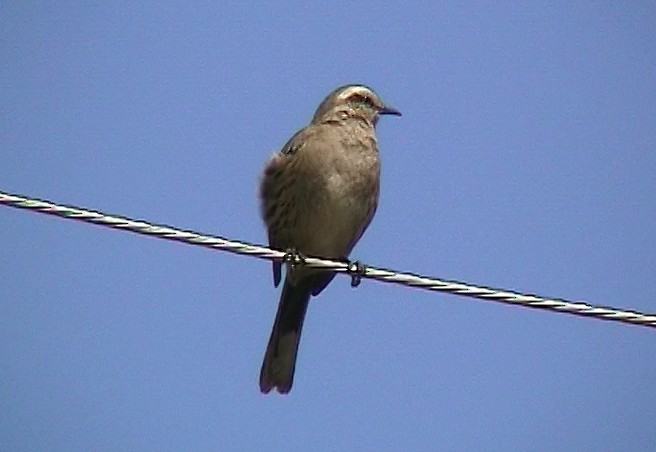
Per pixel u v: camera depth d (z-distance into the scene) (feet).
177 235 34.78
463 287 36.06
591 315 35.14
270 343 48.78
